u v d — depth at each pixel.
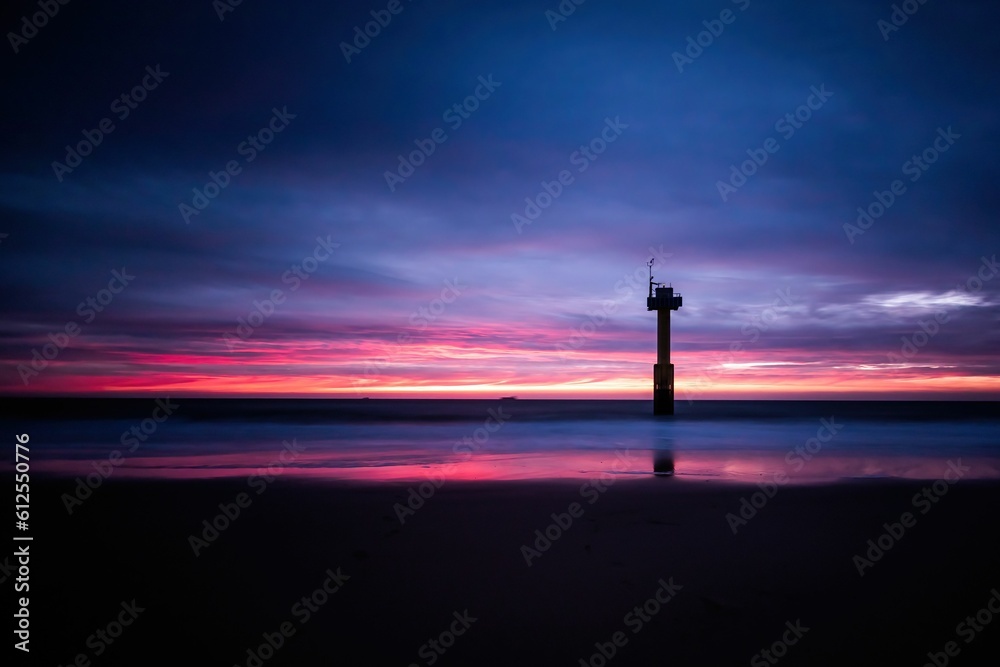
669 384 56.09
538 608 7.28
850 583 8.11
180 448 28.56
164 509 12.45
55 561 8.94
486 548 9.61
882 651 6.27
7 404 129.88
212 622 6.89
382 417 66.94
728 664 6.00
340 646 6.34
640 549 9.58
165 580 8.19
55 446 29.45
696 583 8.09
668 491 14.73
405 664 6.00
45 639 6.47
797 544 9.88
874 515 12.02
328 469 20.22
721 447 29.50
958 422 58.81
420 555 9.25
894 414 93.44
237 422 53.06
